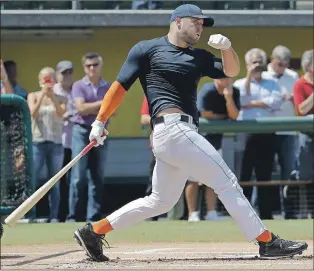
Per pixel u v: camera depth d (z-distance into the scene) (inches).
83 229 683.4
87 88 1142.3
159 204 673.0
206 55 662.5
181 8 649.6
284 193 1209.4
